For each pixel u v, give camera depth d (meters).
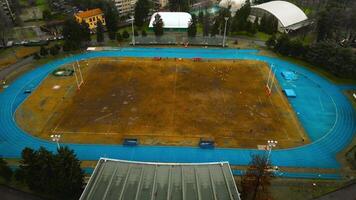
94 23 146.00
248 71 106.56
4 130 77.31
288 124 80.56
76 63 110.88
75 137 74.62
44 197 59.78
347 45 124.56
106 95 91.19
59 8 173.50
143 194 48.91
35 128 77.88
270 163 66.62
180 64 110.12
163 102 87.94
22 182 62.62
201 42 125.81
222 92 93.38
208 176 53.06
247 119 81.75
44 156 57.19
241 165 67.56
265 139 75.00
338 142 75.00
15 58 115.50
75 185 57.34
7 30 130.38
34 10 173.12
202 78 101.06
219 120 81.00
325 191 61.66
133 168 54.41
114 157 69.06
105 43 127.44
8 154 69.81
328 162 68.94
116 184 50.91
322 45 109.19
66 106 86.25
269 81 100.75
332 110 87.38
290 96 92.31
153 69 106.38
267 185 59.50
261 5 154.75
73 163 57.84
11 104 87.69
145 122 79.81
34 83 98.38
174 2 164.75
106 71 105.00
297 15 148.00
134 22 147.62
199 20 153.88
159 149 71.31
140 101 88.31
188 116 82.25
